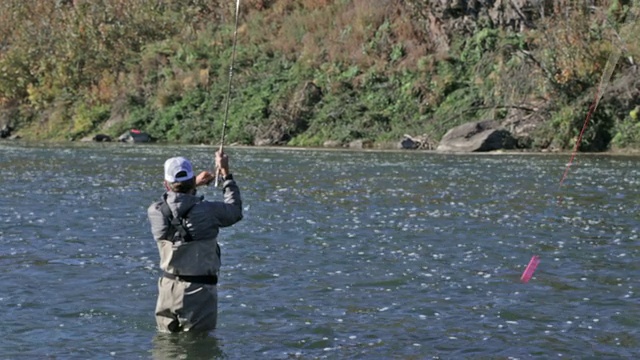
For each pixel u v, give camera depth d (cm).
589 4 4744
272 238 1977
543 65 4644
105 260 1753
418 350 1180
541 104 4600
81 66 6912
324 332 1261
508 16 5069
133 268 1680
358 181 3088
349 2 6031
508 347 1191
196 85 6081
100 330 1276
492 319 1325
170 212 1217
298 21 6097
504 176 3181
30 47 7138
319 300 1438
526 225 2112
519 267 1669
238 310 1374
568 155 4106
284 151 4678
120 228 2128
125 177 3353
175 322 1255
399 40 5478
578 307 1388
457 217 2244
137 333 1259
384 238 1966
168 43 6631
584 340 1222
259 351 1174
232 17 6588
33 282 1566
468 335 1245
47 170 3666
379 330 1272
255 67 5994
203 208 1219
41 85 7019
